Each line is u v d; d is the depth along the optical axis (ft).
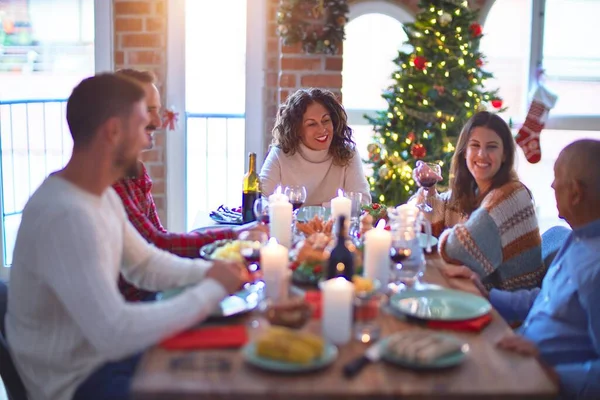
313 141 10.78
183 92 14.85
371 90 16.26
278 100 14.26
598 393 5.81
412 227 6.73
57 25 15.29
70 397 5.77
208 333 5.30
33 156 16.48
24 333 5.86
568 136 17.06
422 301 6.06
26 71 15.60
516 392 4.44
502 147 8.43
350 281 6.40
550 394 4.45
